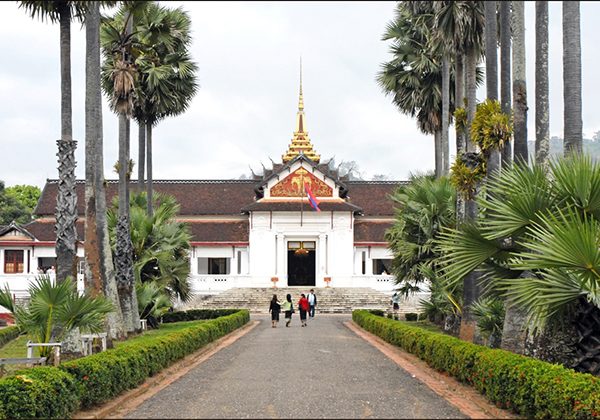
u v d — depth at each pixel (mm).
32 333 16938
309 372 16875
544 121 16969
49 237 55688
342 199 57531
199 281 54594
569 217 12836
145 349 15508
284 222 56250
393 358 20078
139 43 30844
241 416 11438
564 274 12406
